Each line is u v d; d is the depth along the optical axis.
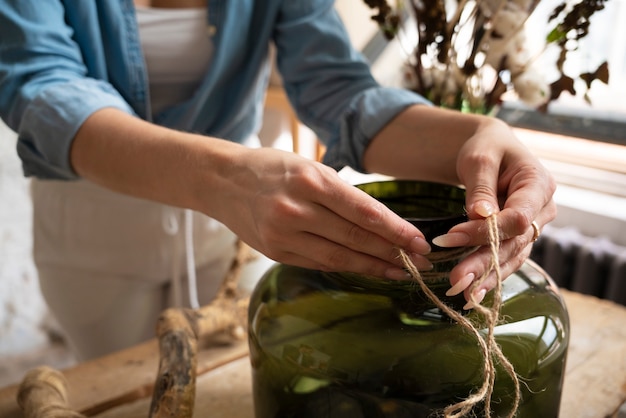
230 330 0.89
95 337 1.22
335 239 0.57
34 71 0.79
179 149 0.66
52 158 0.76
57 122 0.74
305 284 0.64
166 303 1.21
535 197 0.59
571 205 1.56
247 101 1.07
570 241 1.49
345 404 0.56
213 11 0.96
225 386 0.82
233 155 0.63
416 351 0.56
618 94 1.60
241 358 0.88
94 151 0.72
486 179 0.63
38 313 2.08
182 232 1.09
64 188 1.12
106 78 0.95
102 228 1.11
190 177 0.65
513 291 0.62
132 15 0.93
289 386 0.59
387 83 1.78
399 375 0.55
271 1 1.00
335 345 0.57
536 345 0.58
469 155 0.67
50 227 1.16
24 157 0.83
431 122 0.81
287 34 1.02
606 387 0.79
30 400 0.72
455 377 0.55
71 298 1.19
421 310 0.58
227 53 0.99
